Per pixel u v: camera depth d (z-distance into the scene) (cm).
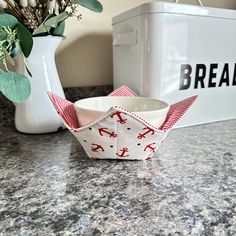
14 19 30
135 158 32
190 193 24
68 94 54
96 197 24
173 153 35
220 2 65
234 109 51
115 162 32
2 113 49
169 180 27
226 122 50
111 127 28
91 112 30
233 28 46
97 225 20
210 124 49
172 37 40
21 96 30
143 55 40
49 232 19
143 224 20
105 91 58
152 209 22
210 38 44
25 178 28
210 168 30
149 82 40
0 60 29
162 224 20
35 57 40
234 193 25
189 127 47
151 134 29
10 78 29
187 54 42
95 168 30
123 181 27
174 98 42
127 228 19
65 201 23
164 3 38
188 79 43
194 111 46
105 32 57
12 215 21
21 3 36
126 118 27
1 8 37
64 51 54
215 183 27
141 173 29
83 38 55
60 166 31
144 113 29
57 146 38
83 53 55
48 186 26
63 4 41
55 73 43
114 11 57
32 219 21
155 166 31
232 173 29
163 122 32
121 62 48
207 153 35
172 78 41
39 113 42
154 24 38
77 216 21
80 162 32
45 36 38
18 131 44
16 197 24
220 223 20
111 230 19
